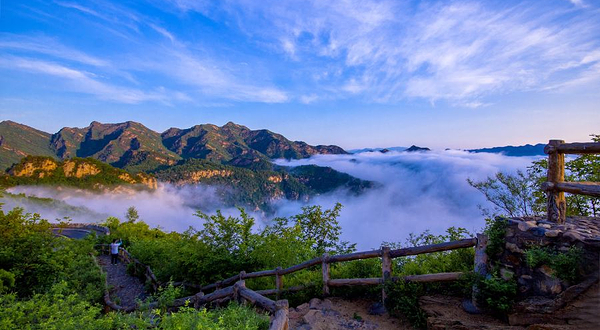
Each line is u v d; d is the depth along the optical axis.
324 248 11.53
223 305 5.74
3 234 7.88
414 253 5.27
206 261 8.03
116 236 24.59
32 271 7.71
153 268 12.62
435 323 4.35
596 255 3.69
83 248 15.03
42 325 3.74
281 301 4.24
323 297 6.09
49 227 8.90
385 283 5.35
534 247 4.21
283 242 8.52
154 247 14.31
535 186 7.55
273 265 8.09
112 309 8.65
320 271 7.37
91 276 11.28
